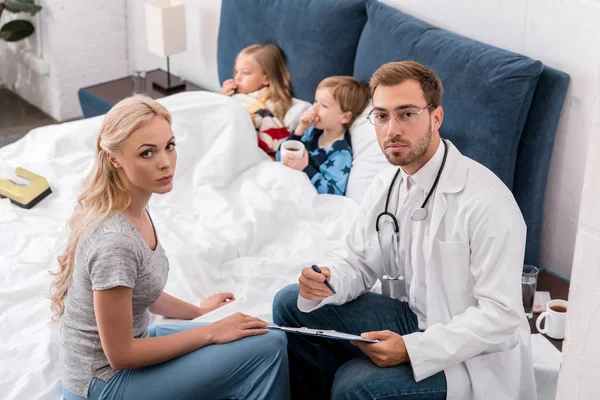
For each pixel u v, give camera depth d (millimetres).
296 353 2238
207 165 3076
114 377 1907
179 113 3197
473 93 2711
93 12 4531
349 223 2869
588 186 1188
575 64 2611
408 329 2119
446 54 2812
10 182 2969
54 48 4473
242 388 1990
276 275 2592
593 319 1225
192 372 1926
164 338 1917
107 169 1893
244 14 3633
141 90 4172
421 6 3082
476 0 2867
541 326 2502
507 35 2809
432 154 1974
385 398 1894
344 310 2168
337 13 3258
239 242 2730
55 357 2182
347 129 3205
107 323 1824
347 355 2193
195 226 2832
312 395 2279
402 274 2158
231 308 2395
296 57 3434
